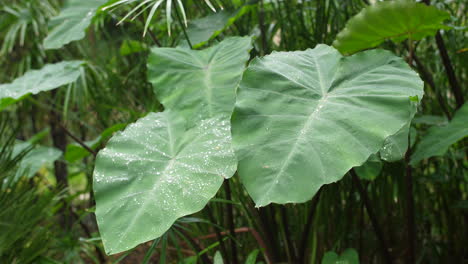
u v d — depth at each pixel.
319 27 1.13
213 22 1.12
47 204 1.08
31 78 1.15
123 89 1.51
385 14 0.82
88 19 1.27
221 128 0.75
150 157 0.72
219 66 0.87
